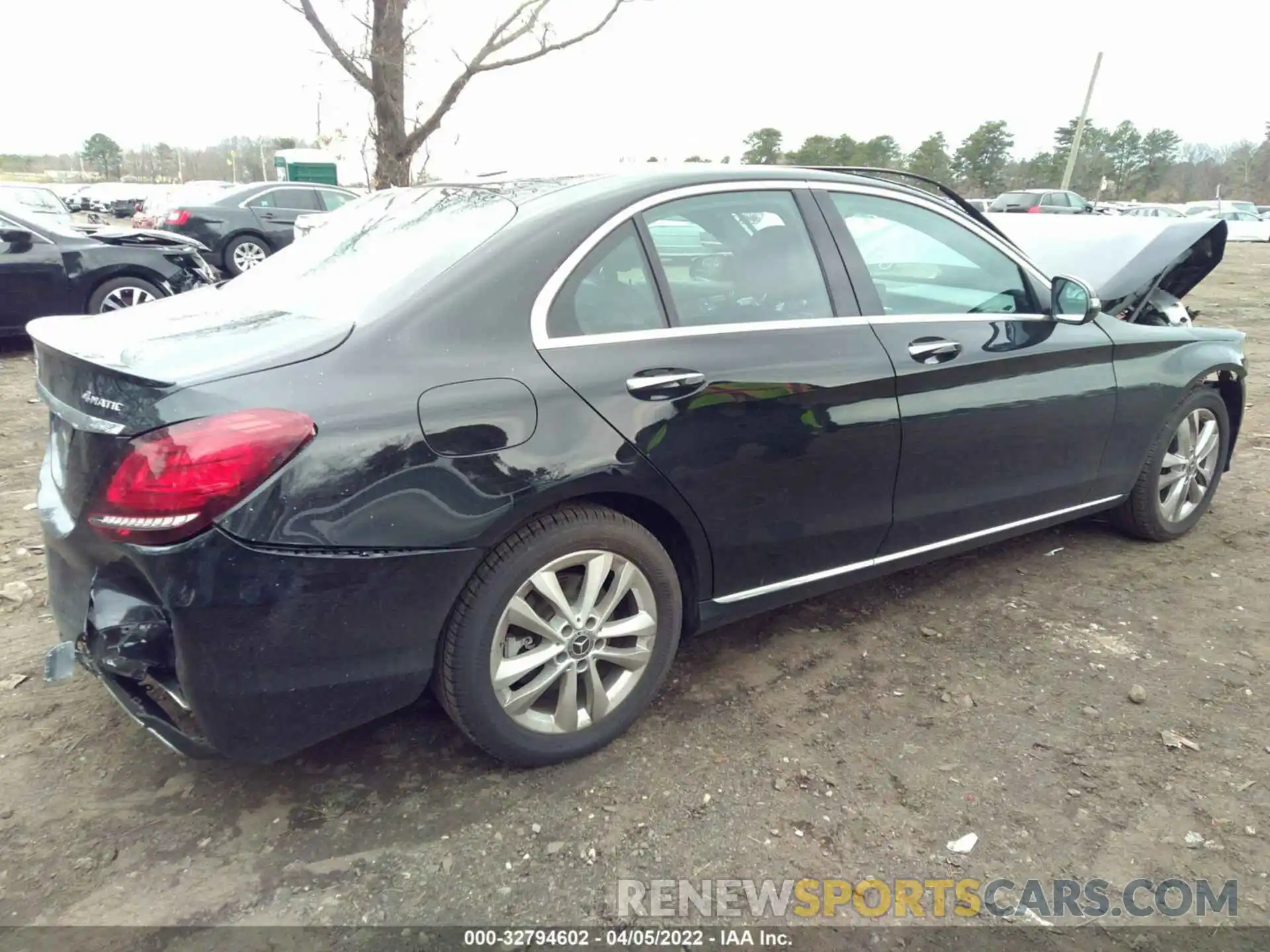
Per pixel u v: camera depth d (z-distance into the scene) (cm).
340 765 265
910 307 323
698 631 293
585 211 261
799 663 325
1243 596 382
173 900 215
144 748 269
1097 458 385
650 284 267
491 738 249
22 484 489
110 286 825
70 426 220
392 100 812
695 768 266
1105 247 469
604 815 246
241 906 214
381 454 215
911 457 317
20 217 793
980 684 313
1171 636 348
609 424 248
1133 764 271
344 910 213
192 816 243
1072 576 400
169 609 204
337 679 223
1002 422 341
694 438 264
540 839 237
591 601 257
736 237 288
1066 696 306
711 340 271
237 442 200
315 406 210
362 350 222
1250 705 303
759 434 277
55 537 228
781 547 296
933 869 229
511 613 243
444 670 241
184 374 205
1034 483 364
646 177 280
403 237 278
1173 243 451
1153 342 396
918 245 331
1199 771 268
